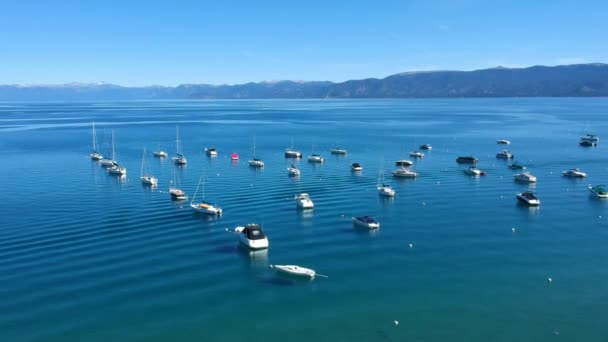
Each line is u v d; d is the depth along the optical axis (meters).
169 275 56.25
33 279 54.47
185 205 88.38
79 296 50.59
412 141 194.12
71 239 68.31
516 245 66.62
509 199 93.62
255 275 56.62
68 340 42.84
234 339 43.25
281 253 63.75
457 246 66.31
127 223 76.38
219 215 81.12
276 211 84.12
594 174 120.44
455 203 90.38
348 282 54.78
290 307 48.97
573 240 68.75
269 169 129.50
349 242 68.06
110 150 167.50
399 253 63.69
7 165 135.50
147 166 135.00
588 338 43.19
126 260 60.50
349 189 103.06
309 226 75.56
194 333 44.16
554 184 108.19
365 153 160.38
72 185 107.56
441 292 52.12
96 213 82.19
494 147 174.00
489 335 43.66
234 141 195.88
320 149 170.62
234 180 113.69
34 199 93.06
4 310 47.59
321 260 61.41
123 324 45.44
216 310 48.31
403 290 52.62
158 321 46.06
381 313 47.66
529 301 49.94
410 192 100.12
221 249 65.06
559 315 47.00
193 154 158.38
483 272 57.31
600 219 79.44
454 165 135.50
